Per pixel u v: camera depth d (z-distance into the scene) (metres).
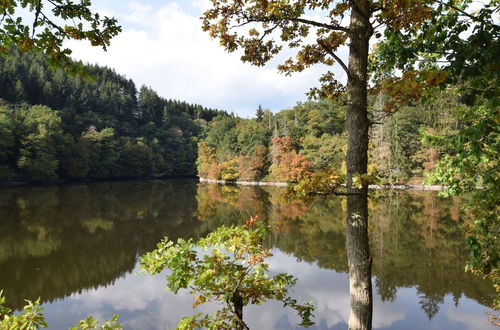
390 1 3.71
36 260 14.82
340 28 4.25
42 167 50.59
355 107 4.17
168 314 9.80
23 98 67.56
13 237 18.48
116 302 10.68
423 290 11.35
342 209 28.67
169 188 52.72
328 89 5.57
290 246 17.17
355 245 4.11
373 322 9.26
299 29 5.18
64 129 66.25
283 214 26.62
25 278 12.74
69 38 2.91
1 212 25.47
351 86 4.19
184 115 122.25
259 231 3.46
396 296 10.90
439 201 30.42
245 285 3.77
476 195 4.91
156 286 12.02
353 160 4.15
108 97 92.88
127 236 19.28
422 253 15.23
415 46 4.47
